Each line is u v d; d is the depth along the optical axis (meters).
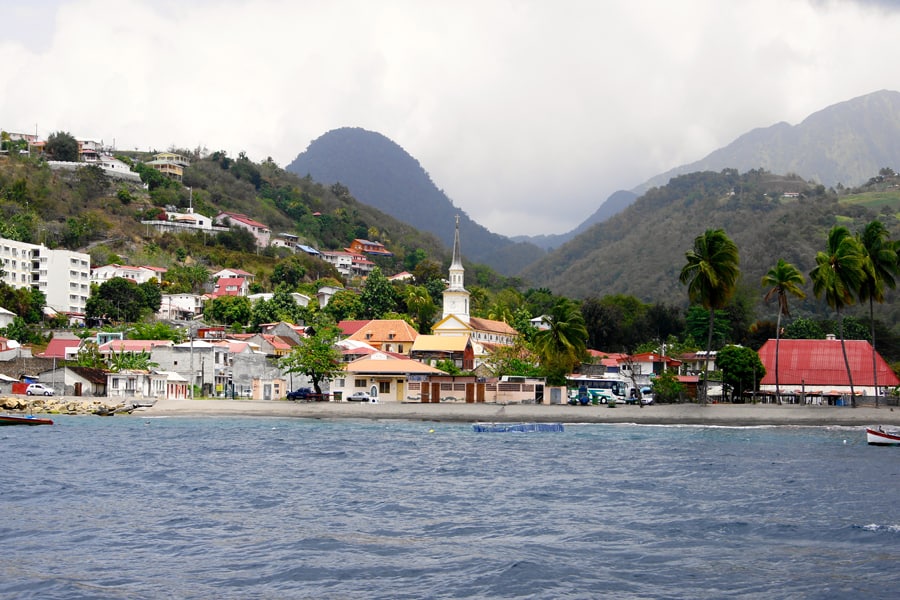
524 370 148.62
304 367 131.88
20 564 34.50
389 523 43.50
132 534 40.16
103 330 186.00
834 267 121.31
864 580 32.88
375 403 120.25
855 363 143.62
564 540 39.62
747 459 73.31
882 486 57.25
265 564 34.72
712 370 177.75
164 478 58.53
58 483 55.59
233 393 149.50
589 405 124.69
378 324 185.62
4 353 150.50
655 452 78.81
